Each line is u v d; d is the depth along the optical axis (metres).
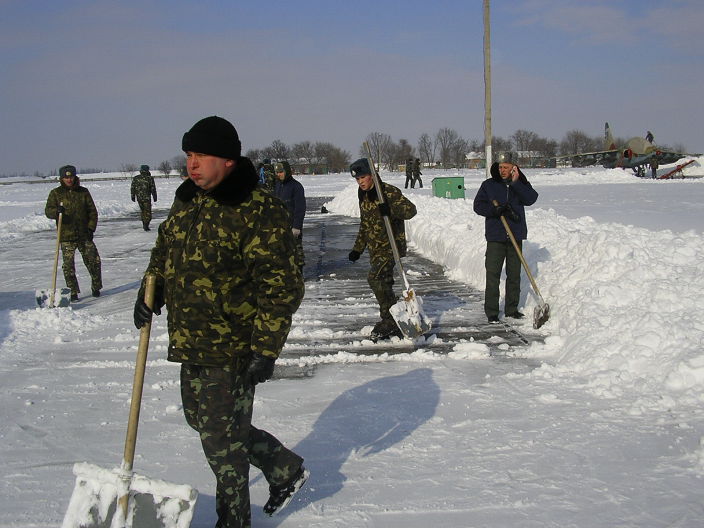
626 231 8.14
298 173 110.44
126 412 4.72
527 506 3.22
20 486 3.60
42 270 12.35
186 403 2.96
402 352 6.04
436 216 13.93
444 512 3.20
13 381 5.52
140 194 19.58
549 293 7.11
